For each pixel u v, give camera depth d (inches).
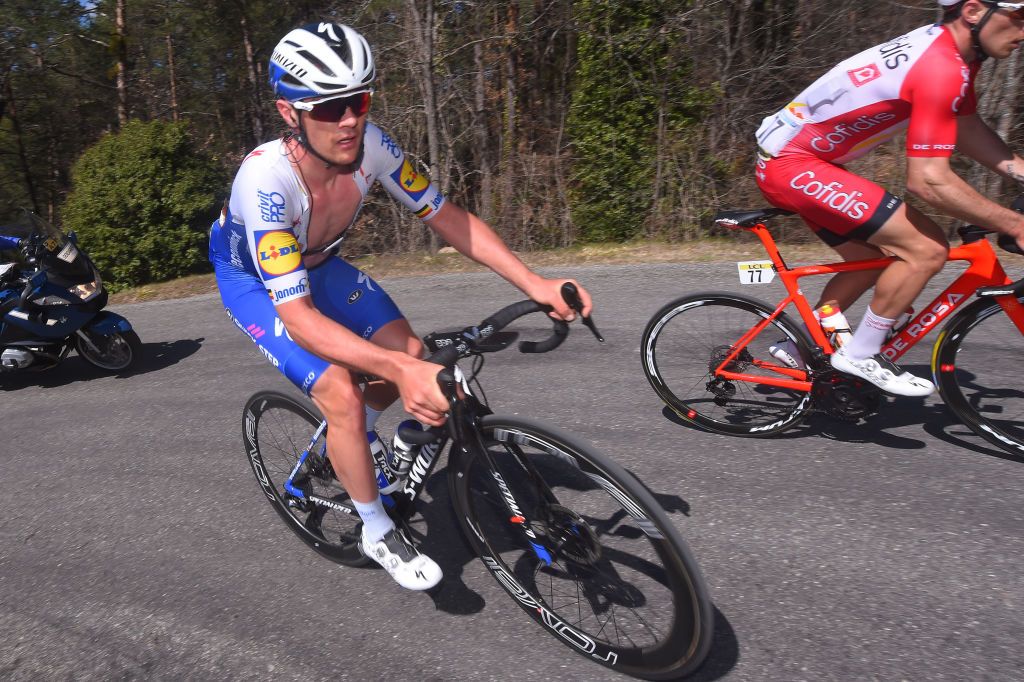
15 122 701.3
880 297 104.5
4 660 88.0
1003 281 103.0
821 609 81.7
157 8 621.3
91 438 156.5
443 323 207.9
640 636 75.9
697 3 356.2
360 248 405.7
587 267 248.7
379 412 90.6
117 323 199.0
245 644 86.4
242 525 113.5
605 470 69.5
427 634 85.0
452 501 85.7
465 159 473.7
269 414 105.6
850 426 122.6
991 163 106.3
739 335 123.0
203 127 773.3
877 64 96.8
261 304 85.2
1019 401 113.9
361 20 413.7
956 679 70.6
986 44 89.4
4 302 195.9
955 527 93.5
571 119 384.2
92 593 99.8
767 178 111.7
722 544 95.0
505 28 437.1
